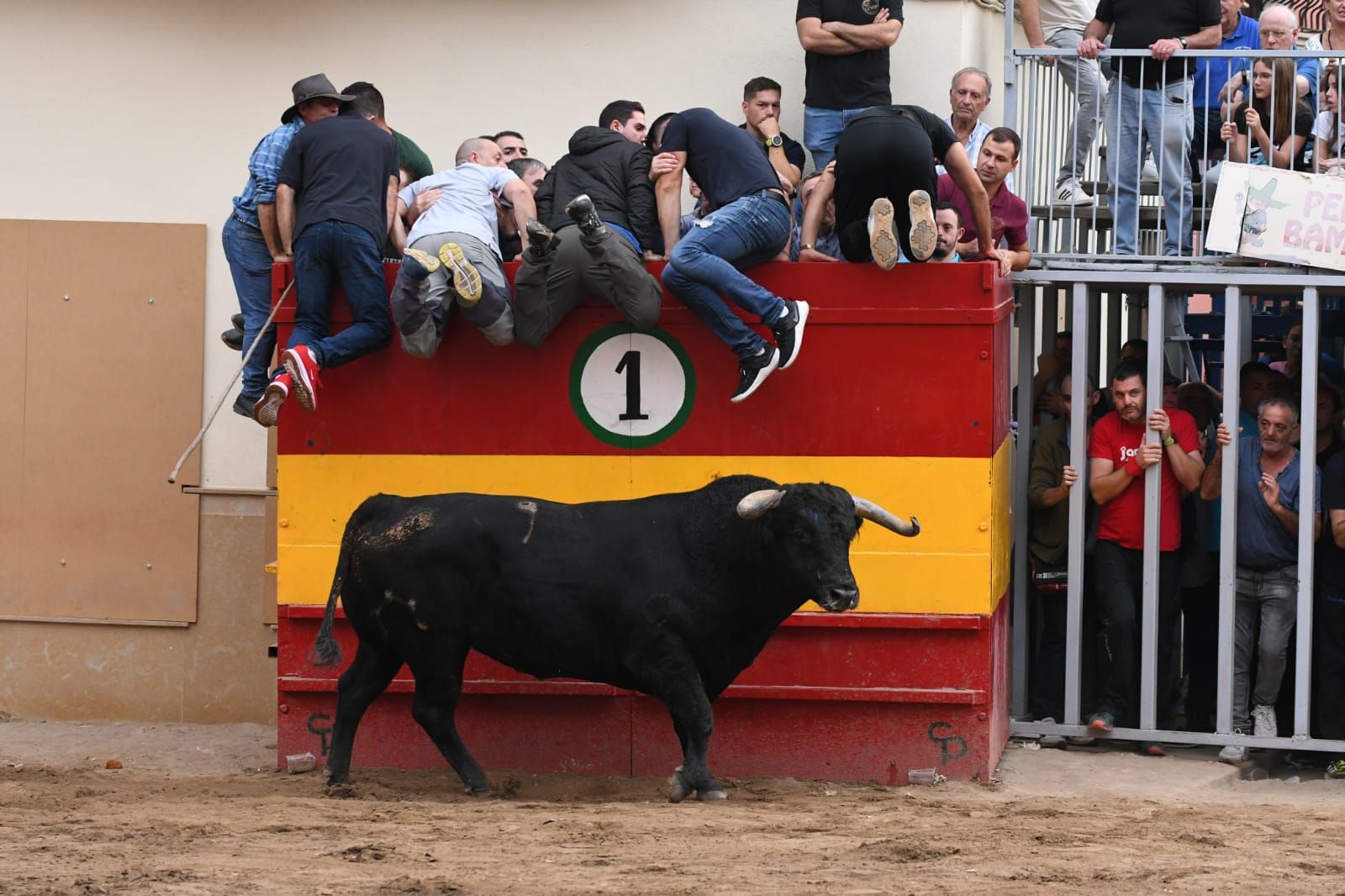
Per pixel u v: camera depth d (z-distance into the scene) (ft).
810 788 113.60
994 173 122.11
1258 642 127.85
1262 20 135.44
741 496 104.06
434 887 76.43
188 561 146.51
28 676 148.25
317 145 115.85
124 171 147.02
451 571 106.11
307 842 87.40
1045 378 135.74
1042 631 132.26
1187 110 130.11
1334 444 131.75
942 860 85.51
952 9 138.31
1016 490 129.49
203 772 126.72
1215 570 131.54
